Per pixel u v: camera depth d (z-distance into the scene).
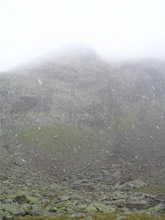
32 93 124.62
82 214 29.11
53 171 64.50
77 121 112.12
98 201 38.94
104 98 138.25
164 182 54.72
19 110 110.00
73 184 54.84
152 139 93.50
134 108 135.00
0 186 42.31
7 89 123.19
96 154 81.75
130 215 29.66
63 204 35.22
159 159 73.50
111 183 56.69
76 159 76.31
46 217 26.50
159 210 33.31
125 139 96.62
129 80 166.12
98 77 157.00
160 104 141.00
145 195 43.28
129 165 70.81
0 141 82.00
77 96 134.25
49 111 114.44
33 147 80.56
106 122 117.69
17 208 29.30
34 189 44.38
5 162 64.25
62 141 89.31
